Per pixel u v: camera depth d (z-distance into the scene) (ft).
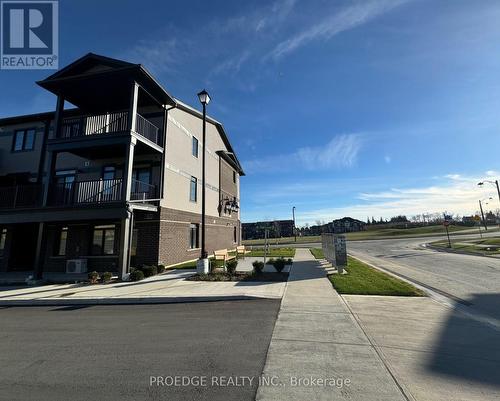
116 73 47.32
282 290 31.12
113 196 52.26
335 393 11.57
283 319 21.61
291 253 75.31
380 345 16.38
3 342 18.70
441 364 14.01
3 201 56.03
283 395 11.48
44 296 32.71
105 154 55.01
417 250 84.12
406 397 11.23
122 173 56.29
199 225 67.92
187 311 25.17
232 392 11.78
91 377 13.35
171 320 22.59
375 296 27.99
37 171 60.75
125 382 12.79
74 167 59.06
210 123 78.23
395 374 13.03
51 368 14.46
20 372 14.07
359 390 11.76
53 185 48.78
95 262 53.16
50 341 18.61
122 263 42.29
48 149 48.88
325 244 55.06
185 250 60.64
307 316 22.12
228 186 91.66
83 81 49.24
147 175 54.65
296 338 17.67
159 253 50.75
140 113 57.47
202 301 28.76
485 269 45.06
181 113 62.49
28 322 23.61
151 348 16.79
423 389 11.80
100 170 57.52
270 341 17.30
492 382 12.32
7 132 64.80
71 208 45.60
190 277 40.42
